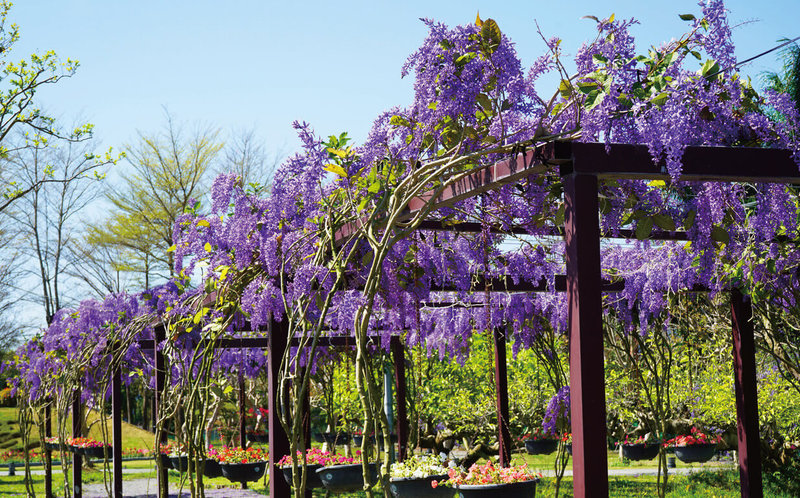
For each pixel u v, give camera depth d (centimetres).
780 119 303
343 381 1124
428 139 339
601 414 252
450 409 1031
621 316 682
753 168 284
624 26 278
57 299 1931
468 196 342
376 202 363
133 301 791
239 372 1032
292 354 680
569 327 263
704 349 862
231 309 513
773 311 598
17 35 1109
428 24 305
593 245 263
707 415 877
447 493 531
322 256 410
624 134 273
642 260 600
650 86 273
